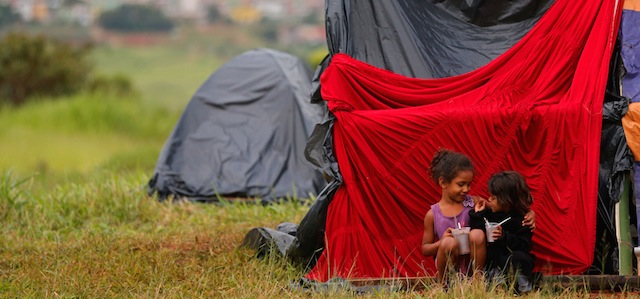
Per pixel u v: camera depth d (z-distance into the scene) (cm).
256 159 1803
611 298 985
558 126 1066
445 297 946
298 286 1052
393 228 1082
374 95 1101
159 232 1462
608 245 1073
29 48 5009
